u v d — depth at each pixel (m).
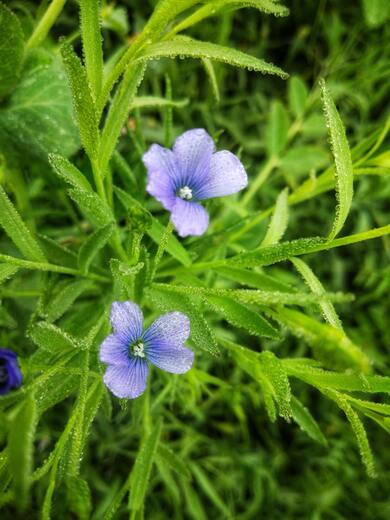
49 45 0.15
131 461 0.16
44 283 0.11
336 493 0.17
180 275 0.11
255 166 0.18
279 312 0.08
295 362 0.10
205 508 0.17
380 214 0.18
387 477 0.17
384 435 0.18
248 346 0.17
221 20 0.17
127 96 0.09
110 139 0.09
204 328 0.09
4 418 0.07
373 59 0.18
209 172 0.09
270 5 0.08
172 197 0.08
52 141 0.12
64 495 0.14
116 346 0.08
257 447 0.18
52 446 0.15
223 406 0.17
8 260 0.09
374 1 0.16
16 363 0.10
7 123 0.12
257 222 0.14
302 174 0.17
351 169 0.08
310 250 0.09
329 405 0.18
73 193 0.09
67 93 0.12
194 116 0.18
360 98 0.18
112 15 0.15
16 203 0.14
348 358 0.07
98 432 0.16
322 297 0.07
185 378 0.13
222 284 0.15
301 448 0.18
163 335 0.08
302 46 0.19
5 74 0.11
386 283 0.17
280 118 0.17
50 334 0.08
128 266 0.09
